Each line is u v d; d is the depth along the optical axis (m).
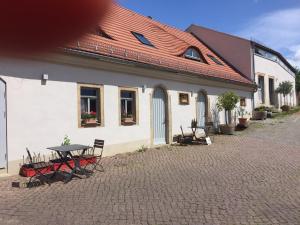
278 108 30.47
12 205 6.83
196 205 6.76
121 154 13.09
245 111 23.97
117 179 9.01
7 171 9.53
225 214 6.24
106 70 12.65
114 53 12.85
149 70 14.52
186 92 17.33
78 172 9.77
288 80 34.31
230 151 13.86
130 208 6.59
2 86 9.48
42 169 9.16
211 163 11.31
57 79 10.88
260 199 7.19
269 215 6.19
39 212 6.39
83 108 12.05
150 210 6.47
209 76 18.50
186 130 17.23
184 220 5.95
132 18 19.27
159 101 15.67
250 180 8.91
